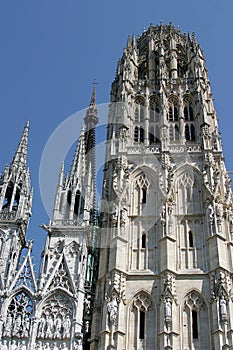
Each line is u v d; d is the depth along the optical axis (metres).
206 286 51.56
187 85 73.00
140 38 87.62
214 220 55.47
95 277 60.62
